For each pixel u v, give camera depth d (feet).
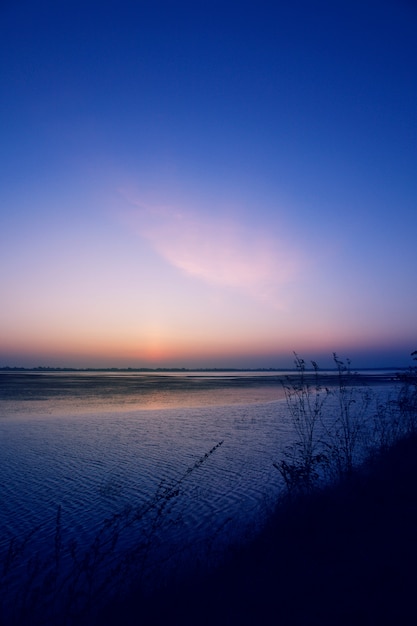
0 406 116.37
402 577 15.58
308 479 27.45
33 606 17.42
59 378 380.78
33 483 42.11
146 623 15.94
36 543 28.50
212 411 101.81
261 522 28.32
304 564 17.84
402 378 37.73
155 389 204.54
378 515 21.59
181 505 35.19
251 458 51.70
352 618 13.78
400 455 30.86
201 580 18.74
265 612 14.83
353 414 79.15
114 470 47.19
